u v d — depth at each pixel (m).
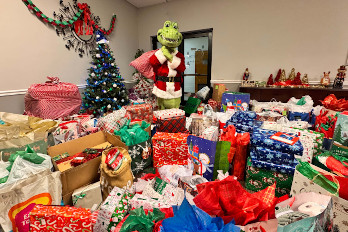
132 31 5.02
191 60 4.79
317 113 2.43
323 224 0.68
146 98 4.25
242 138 1.61
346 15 3.15
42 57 3.07
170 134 1.91
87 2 3.69
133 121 2.44
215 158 1.48
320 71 3.48
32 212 0.97
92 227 0.96
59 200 1.27
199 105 3.67
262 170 1.39
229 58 4.17
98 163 1.54
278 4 3.55
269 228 0.71
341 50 3.27
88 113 3.52
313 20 3.37
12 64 2.71
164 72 2.93
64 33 3.36
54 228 0.97
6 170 1.21
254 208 0.76
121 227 0.83
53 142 1.78
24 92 2.88
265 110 2.68
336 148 1.40
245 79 3.90
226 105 2.98
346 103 2.04
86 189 1.38
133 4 4.87
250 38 3.90
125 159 1.49
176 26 2.89
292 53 3.62
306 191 1.04
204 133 1.75
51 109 2.67
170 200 1.14
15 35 2.71
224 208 0.80
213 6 4.11
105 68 3.50
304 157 1.45
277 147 1.33
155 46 5.20
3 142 1.47
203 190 0.80
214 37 4.23
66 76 3.48
